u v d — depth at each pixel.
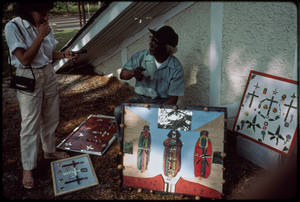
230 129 2.86
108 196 2.23
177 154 2.14
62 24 14.62
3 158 2.75
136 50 4.14
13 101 4.23
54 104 2.46
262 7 2.24
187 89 3.30
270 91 2.32
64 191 2.26
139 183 2.23
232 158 2.69
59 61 5.07
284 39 2.16
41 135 2.57
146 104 2.16
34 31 2.09
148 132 2.19
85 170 2.52
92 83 4.98
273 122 2.31
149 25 3.67
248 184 2.33
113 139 3.07
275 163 2.38
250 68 2.50
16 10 1.99
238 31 2.48
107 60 5.01
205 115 2.08
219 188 2.08
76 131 3.28
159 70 2.50
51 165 2.57
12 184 2.38
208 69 2.89
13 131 3.32
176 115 2.13
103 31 3.61
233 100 2.75
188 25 3.02
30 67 2.09
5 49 7.67
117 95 4.45
